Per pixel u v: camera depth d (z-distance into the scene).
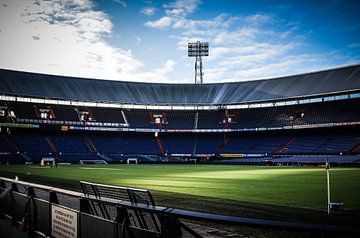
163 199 12.94
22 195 8.45
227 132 66.12
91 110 67.25
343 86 56.03
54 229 7.00
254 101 65.50
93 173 30.92
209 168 42.56
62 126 62.00
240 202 12.23
